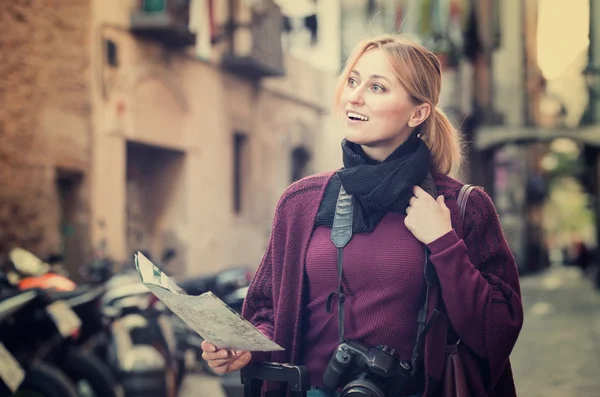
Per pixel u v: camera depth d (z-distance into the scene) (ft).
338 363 9.53
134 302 25.12
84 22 47.14
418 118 10.01
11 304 19.39
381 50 9.98
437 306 9.71
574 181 263.08
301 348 10.18
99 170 48.01
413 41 10.09
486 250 10.00
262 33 67.05
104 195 48.44
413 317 9.68
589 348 49.32
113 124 49.34
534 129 127.44
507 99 129.80
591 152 134.51
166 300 9.02
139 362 23.24
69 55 45.83
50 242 43.34
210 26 62.59
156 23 51.26
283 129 77.30
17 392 19.95
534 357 45.09
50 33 44.34
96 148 47.80
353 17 91.20
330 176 10.31
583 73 123.95
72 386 20.47
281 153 77.05
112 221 49.16
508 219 196.75
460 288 9.39
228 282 36.17
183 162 59.41
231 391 23.40
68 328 20.53
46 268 22.12
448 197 10.08
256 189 71.87
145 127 53.36
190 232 59.72
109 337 23.68
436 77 10.14
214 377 33.73
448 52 100.83
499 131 127.65
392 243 9.70
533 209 222.07
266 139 73.92
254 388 10.06
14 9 41.63
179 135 58.44
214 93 63.67
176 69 57.41
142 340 24.77
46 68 43.93
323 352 9.96
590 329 62.28
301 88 81.00
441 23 98.78
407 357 9.64
